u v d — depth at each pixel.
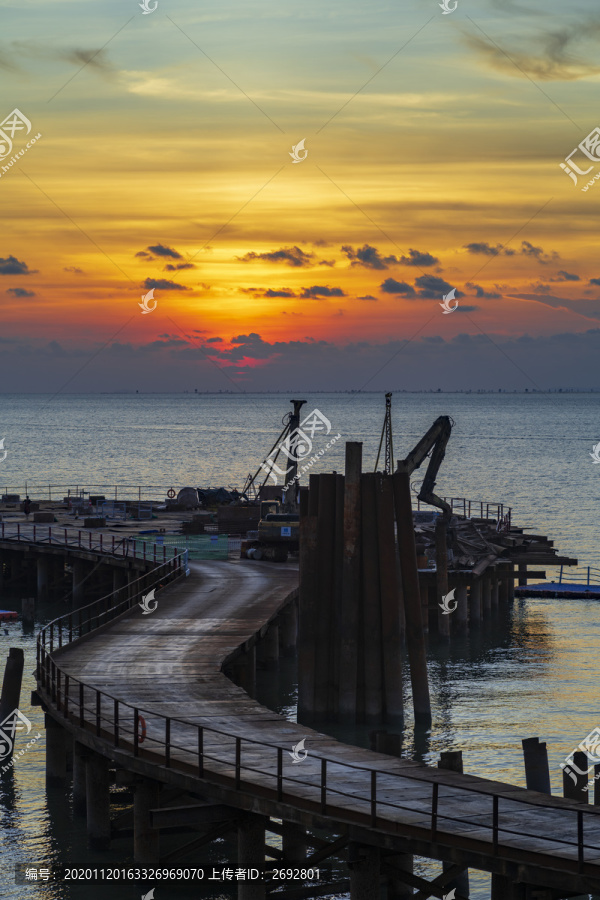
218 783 24.56
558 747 37.44
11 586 73.19
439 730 39.62
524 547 64.62
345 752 27.17
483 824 21.38
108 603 67.56
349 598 39.19
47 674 34.62
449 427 59.72
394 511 40.28
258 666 49.47
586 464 198.88
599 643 55.94
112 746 27.62
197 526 75.75
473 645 55.44
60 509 94.56
